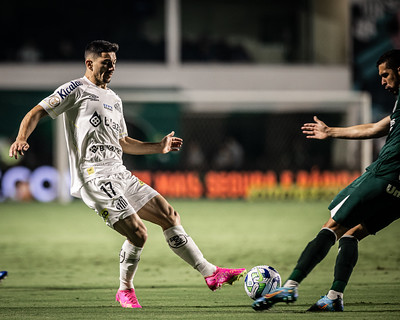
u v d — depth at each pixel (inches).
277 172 2787.9
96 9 3553.2
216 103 3024.1
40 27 3513.8
